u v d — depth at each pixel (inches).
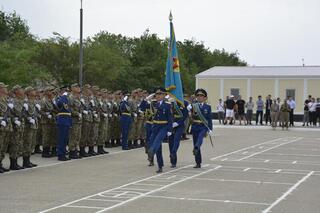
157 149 535.5
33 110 569.3
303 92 1902.1
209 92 2018.9
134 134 799.1
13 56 1456.7
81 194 411.2
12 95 553.6
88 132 676.7
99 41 2313.0
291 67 2064.5
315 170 567.2
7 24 2304.4
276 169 571.8
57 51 1738.4
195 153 562.6
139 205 370.9
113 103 798.5
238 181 484.4
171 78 601.9
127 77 2117.4
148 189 436.5
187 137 1002.7
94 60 1772.9
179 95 589.9
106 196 403.9
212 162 629.9
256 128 1343.5
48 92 671.8
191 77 2687.0
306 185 466.0
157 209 358.0
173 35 623.5
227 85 1995.6
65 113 629.0
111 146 808.3
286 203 383.9
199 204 376.5
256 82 1961.1
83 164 595.8
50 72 1729.8
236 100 1649.9
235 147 831.7
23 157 561.0
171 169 562.9
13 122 534.9
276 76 1932.8
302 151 778.2
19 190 425.1
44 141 658.2
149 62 2393.0
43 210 352.5
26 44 1733.5
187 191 428.8
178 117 580.1
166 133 550.0
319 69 2003.0
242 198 401.1
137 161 629.3
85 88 690.8
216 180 489.1
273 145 876.0
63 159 629.6
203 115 572.7
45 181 471.8
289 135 1115.9
